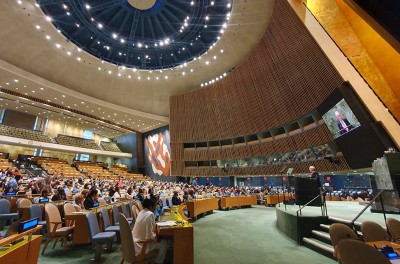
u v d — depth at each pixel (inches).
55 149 966.4
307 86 481.1
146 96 925.2
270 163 652.7
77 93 799.7
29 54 629.3
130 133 1282.0
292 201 372.8
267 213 462.9
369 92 314.2
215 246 212.7
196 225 331.6
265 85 627.2
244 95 708.0
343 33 347.9
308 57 464.8
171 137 900.6
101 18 679.7
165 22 735.7
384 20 83.7
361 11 88.3
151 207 141.3
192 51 801.6
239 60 728.3
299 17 441.7
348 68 352.5
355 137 350.3
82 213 192.1
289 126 587.8
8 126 879.1
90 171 992.9
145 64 831.7
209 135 817.5
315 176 273.0
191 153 862.5
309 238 217.2
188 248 141.5
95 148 1144.8
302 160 543.5
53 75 718.5
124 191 526.6
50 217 185.8
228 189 658.8
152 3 666.2
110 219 222.8
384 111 296.8
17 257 96.4
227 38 632.4
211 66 757.3
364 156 343.0
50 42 612.7
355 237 129.6
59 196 299.9
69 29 679.7
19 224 102.5
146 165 1229.1
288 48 522.9
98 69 743.1
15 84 700.0
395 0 77.9
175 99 915.4
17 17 527.5
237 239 240.8
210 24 687.1
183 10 683.4
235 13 553.9
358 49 330.0
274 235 260.2
